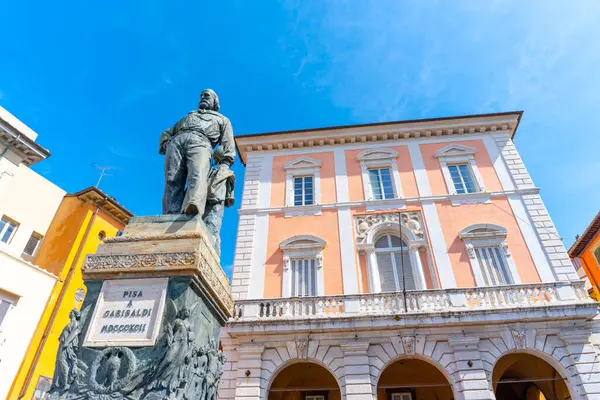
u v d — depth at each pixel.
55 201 20.25
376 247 16.39
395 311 13.55
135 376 3.07
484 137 18.98
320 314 13.83
